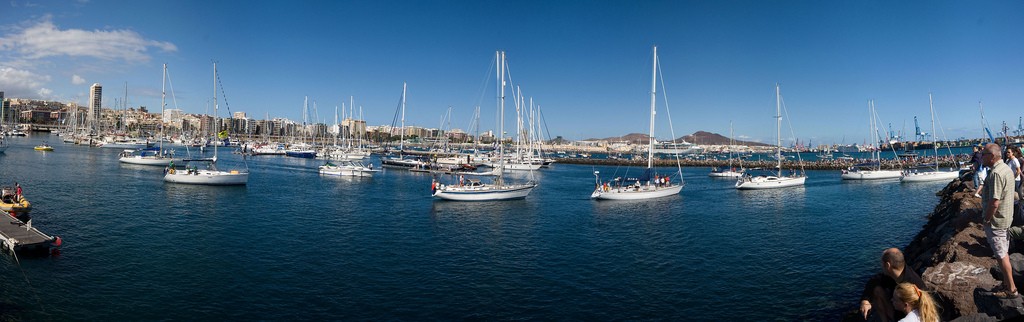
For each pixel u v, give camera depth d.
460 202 51.38
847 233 35.34
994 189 9.05
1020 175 12.32
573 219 41.59
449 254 28.56
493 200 52.41
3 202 35.50
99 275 22.97
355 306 20.09
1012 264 11.96
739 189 68.56
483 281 23.53
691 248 30.59
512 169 110.81
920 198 57.59
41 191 49.38
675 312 19.81
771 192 65.56
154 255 26.67
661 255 28.75
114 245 28.42
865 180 85.19
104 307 19.39
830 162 135.00
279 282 22.81
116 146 133.88
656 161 142.50
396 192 59.66
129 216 37.66
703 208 49.09
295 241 31.03
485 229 36.56
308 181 70.94
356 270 24.97
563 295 21.72
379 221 39.06
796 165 124.88
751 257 28.23
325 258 27.09
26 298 19.83
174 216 38.41
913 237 33.34
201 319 18.53
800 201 55.59
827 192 65.62
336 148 135.75
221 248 28.67
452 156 123.19
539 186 74.25
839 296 21.31
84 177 63.47
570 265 26.47
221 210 42.22
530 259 27.67
